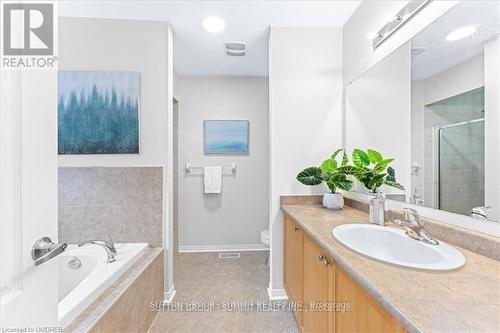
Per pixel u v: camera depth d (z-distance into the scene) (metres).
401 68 1.46
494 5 0.95
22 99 0.65
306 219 1.59
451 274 0.79
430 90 1.25
